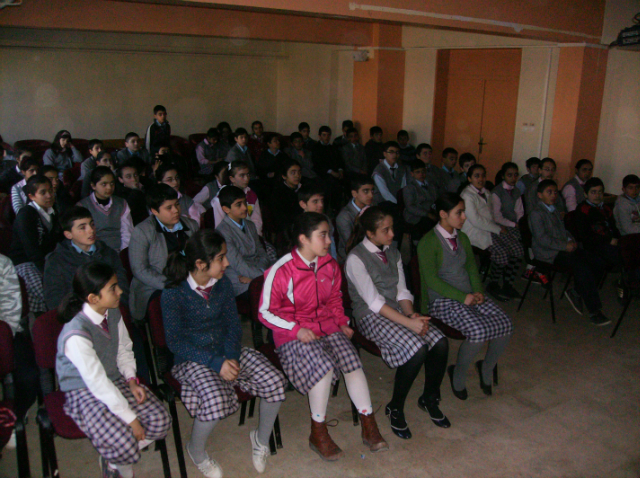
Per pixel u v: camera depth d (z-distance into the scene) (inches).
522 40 272.2
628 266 156.4
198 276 95.7
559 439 112.1
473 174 185.5
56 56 334.3
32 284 126.5
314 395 101.6
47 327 90.8
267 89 430.0
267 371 98.5
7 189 222.8
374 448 105.9
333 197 272.8
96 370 82.5
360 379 103.9
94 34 341.7
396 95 336.8
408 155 312.5
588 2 238.4
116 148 356.5
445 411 122.1
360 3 159.5
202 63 393.7
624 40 238.8
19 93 326.6
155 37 366.6
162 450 93.4
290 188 186.4
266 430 99.7
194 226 133.0
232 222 135.6
